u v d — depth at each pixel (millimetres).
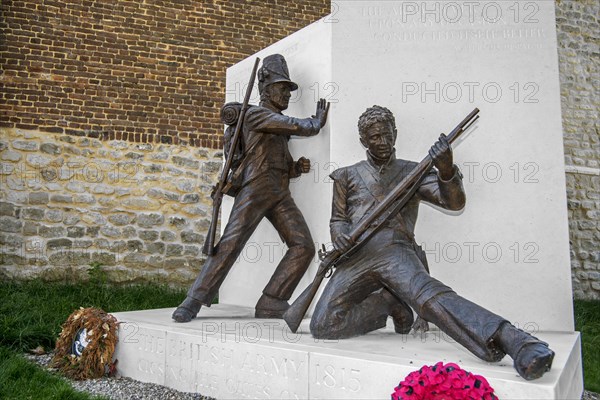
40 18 8711
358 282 3736
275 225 5129
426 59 4816
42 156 8508
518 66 4715
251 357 3604
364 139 3971
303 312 3891
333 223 4012
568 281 4445
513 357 2834
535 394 2670
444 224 4621
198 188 9367
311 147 5223
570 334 4285
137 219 8938
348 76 4859
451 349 3443
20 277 8102
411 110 4770
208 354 3854
